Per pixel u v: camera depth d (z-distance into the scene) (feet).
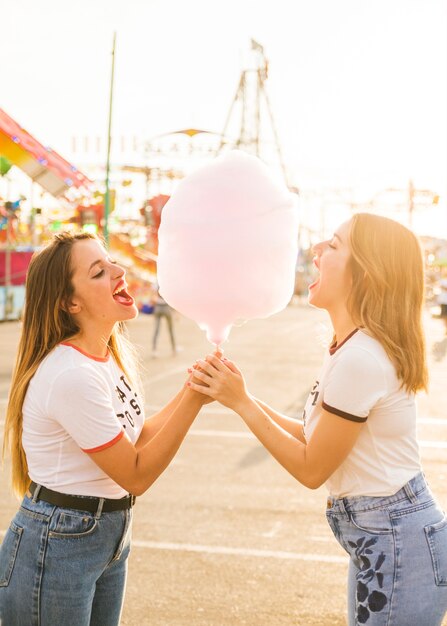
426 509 7.25
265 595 12.65
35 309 7.68
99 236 8.41
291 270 7.54
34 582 7.26
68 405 7.13
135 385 8.70
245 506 17.22
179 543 14.89
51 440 7.34
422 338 7.41
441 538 7.18
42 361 7.53
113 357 8.46
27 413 7.46
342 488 7.41
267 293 7.36
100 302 7.73
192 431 25.23
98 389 7.23
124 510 7.69
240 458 21.65
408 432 7.32
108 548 7.56
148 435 8.39
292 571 13.58
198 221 7.20
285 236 7.37
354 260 7.51
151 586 12.96
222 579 13.25
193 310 7.54
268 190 7.32
